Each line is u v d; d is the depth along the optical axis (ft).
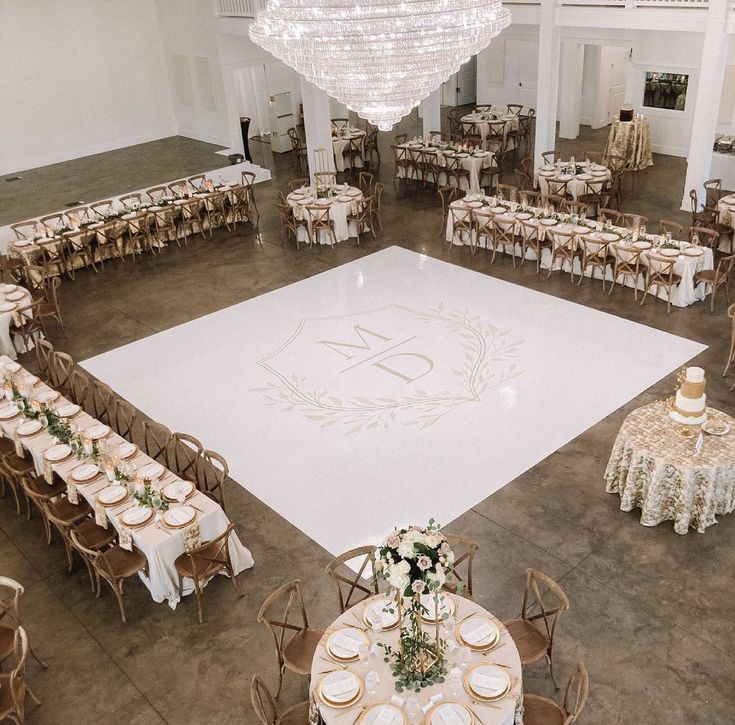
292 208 43.45
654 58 55.21
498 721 14.55
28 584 22.04
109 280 41.65
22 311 33.71
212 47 56.65
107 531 21.70
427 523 23.12
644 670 18.13
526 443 26.30
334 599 20.74
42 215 46.73
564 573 21.02
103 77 59.62
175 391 30.81
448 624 16.63
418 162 53.16
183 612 20.71
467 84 76.02
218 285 39.99
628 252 34.83
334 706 14.99
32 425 24.88
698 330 32.58
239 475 25.86
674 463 21.11
